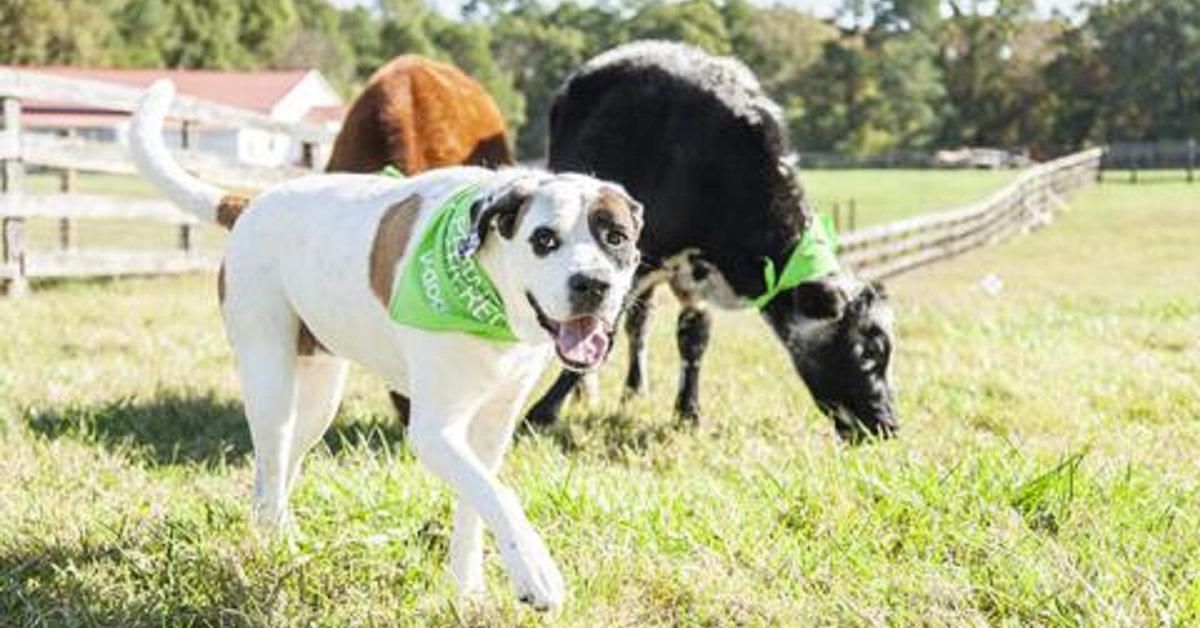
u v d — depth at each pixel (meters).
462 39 111.31
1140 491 5.16
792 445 6.48
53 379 7.94
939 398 7.97
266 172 15.54
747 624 4.07
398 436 7.02
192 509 4.99
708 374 9.12
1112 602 4.00
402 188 4.39
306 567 4.41
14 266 12.16
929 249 21.95
